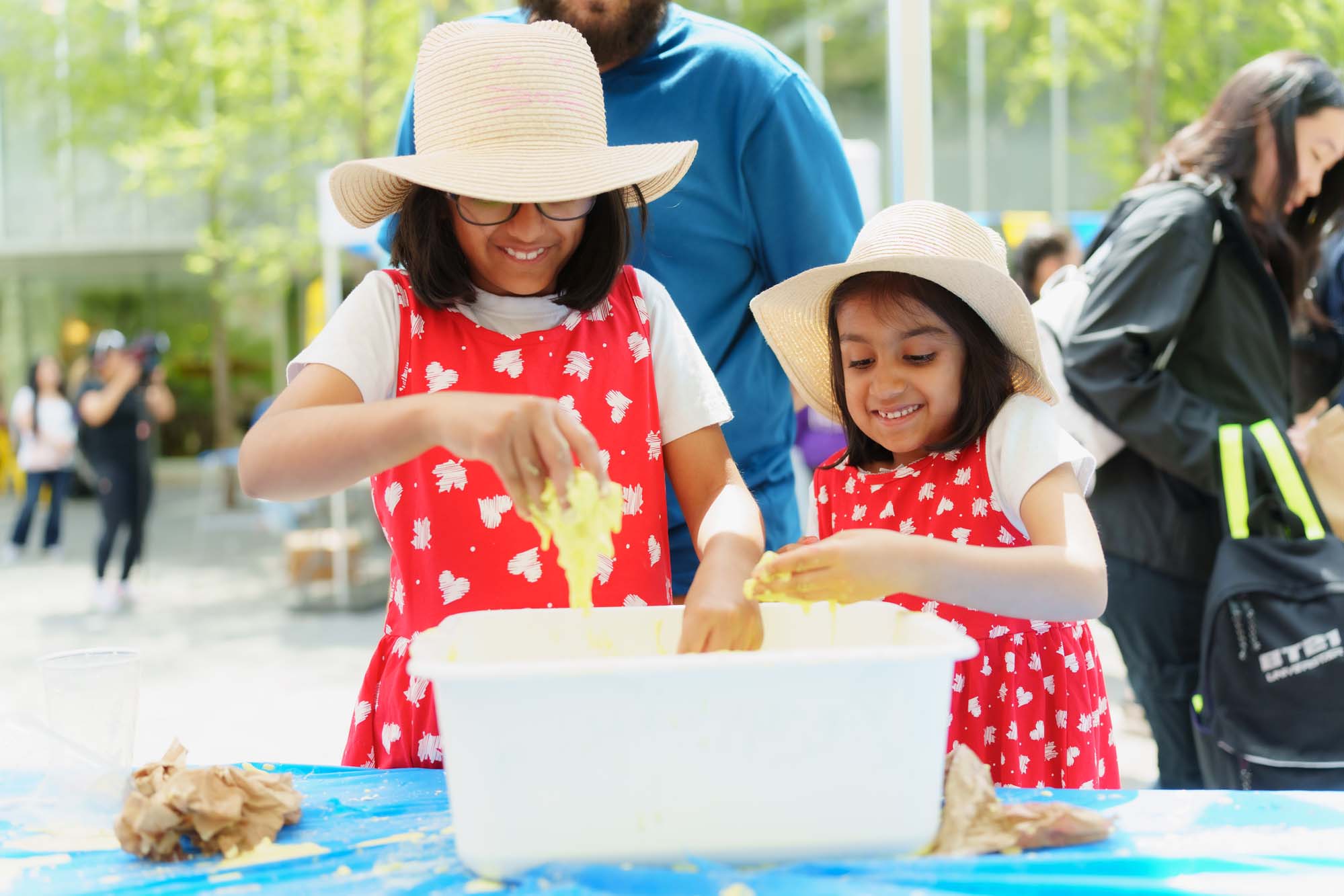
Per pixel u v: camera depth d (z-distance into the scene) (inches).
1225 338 88.0
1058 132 501.7
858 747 37.1
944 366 58.6
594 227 55.6
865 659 36.6
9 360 637.3
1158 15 388.5
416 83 56.1
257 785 42.6
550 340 56.1
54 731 44.4
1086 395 85.9
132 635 232.1
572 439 40.8
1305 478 82.0
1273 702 78.8
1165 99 405.7
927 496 61.2
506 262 52.4
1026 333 57.4
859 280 59.4
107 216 603.8
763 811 36.9
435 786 47.8
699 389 58.6
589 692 36.0
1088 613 48.6
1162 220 86.1
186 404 637.3
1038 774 60.7
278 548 370.9
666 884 35.0
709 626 44.3
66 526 446.0
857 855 37.6
